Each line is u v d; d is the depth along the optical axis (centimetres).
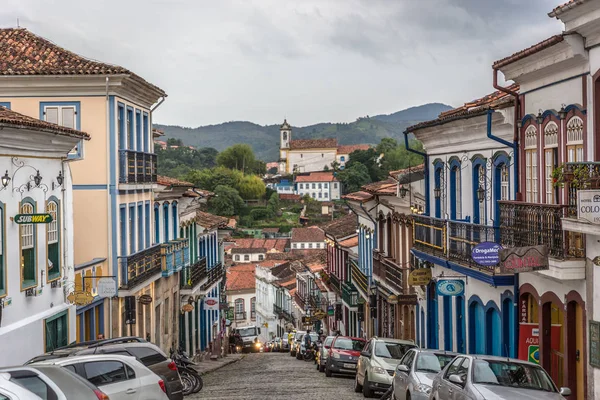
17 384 1164
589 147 1669
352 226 5256
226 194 17112
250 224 16738
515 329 2070
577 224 1544
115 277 2791
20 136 2055
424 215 2877
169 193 3878
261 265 10462
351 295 4547
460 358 1531
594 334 1605
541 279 1911
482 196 2300
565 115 1792
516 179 2069
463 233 2278
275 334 9331
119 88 3033
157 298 3594
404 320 3416
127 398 1520
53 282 2345
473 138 2391
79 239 3028
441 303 2822
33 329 2159
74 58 3028
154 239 3678
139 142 3419
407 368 1847
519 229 1852
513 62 1961
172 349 3919
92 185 3033
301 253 11625
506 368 1445
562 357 1836
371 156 18438
